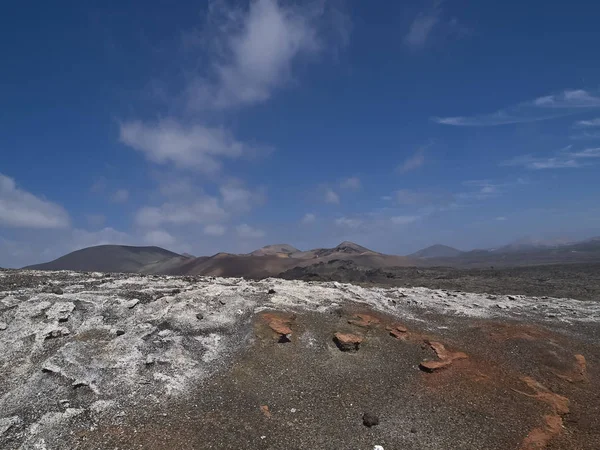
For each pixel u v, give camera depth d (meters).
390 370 16.28
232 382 14.32
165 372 14.42
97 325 16.36
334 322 19.30
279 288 23.14
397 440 12.43
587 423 13.84
